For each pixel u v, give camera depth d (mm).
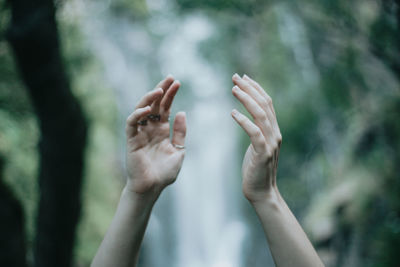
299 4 4828
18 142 5117
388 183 7891
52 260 3059
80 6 4129
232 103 19531
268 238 1113
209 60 6445
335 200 10031
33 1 2215
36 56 2332
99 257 1106
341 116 9852
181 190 20031
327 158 11703
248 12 4203
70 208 2973
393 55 4297
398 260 6277
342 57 4828
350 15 4277
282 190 13891
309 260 1084
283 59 9453
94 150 10328
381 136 7973
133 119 1116
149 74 18203
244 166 1180
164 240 18703
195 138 20344
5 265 2246
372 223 8414
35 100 2527
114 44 17922
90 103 7359
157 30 6270
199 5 4297
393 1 3535
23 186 5391
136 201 1132
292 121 10898
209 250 19453
